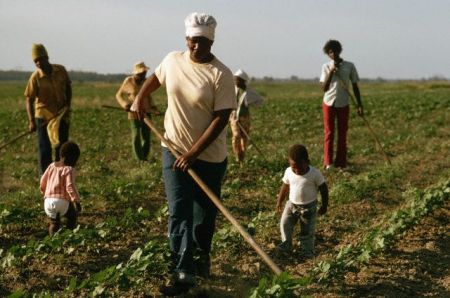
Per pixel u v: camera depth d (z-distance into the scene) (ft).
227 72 17.01
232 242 22.34
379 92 181.37
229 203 29.78
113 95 180.96
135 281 18.38
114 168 40.40
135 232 24.85
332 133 37.60
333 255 21.50
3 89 247.50
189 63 17.06
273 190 32.24
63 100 31.58
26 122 77.10
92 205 29.37
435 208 27.09
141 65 39.81
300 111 90.48
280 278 14.96
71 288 17.51
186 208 17.31
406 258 21.04
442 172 36.81
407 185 32.78
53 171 23.38
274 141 55.21
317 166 39.24
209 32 16.60
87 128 68.39
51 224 23.56
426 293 18.12
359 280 19.01
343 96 37.06
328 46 36.76
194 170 17.60
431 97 123.13
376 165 40.63
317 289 18.24
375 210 28.14
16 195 31.42
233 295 18.11
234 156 42.01
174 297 17.69
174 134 17.42
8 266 20.40
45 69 30.86
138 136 41.24
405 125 66.74
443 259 21.09
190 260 17.16
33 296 16.97
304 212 21.27
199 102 16.90
